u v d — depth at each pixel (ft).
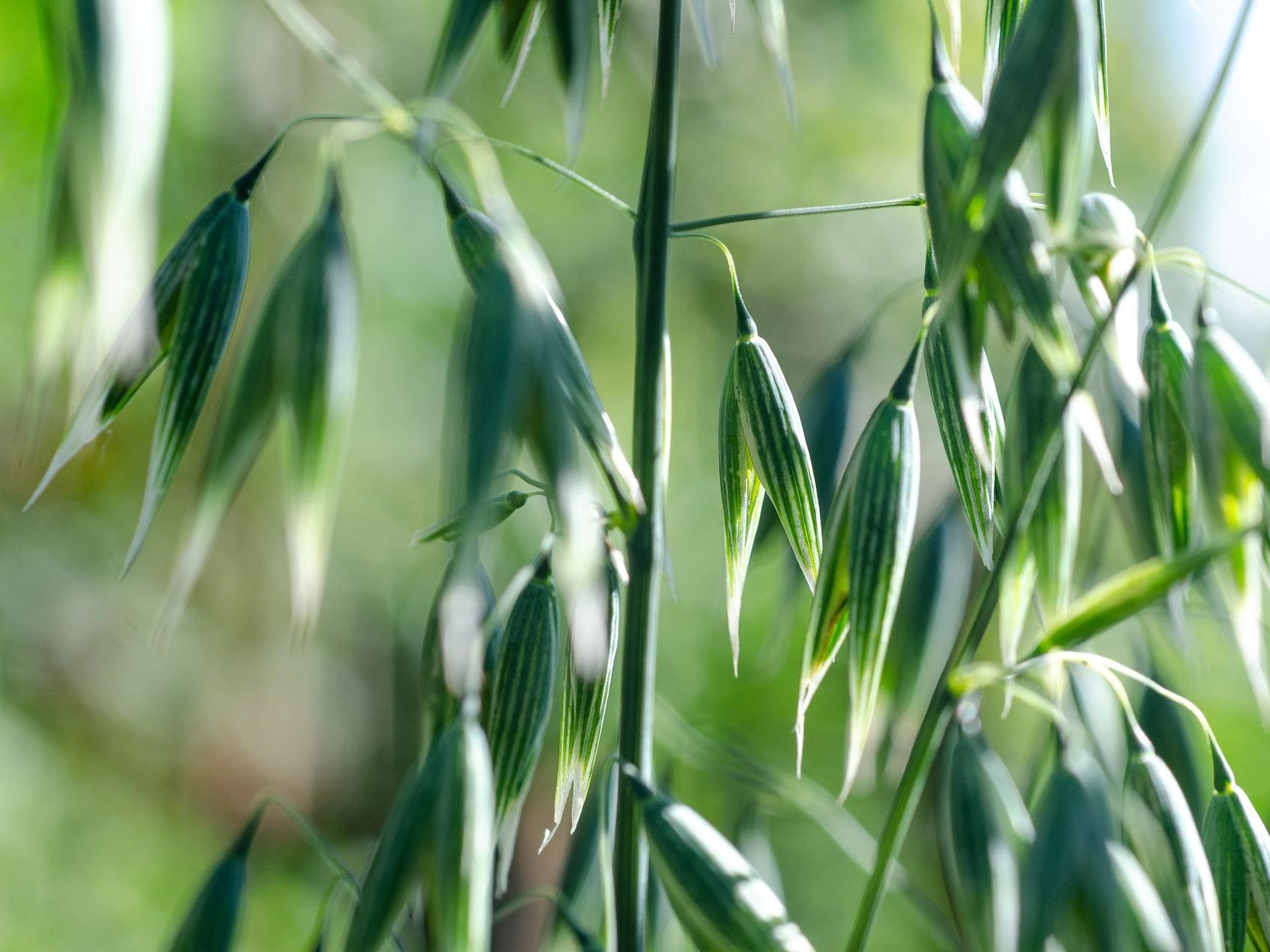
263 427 0.71
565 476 0.67
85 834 2.45
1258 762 1.71
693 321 2.90
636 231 0.78
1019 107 0.71
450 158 2.46
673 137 0.77
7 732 2.38
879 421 0.76
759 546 0.85
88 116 0.67
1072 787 0.78
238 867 0.78
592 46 0.78
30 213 2.05
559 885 0.86
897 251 3.05
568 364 0.71
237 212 0.73
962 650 0.77
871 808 1.98
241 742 2.78
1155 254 0.75
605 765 0.80
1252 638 0.77
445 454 0.68
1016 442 0.80
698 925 0.75
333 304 0.71
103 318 0.67
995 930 0.81
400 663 2.45
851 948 0.78
